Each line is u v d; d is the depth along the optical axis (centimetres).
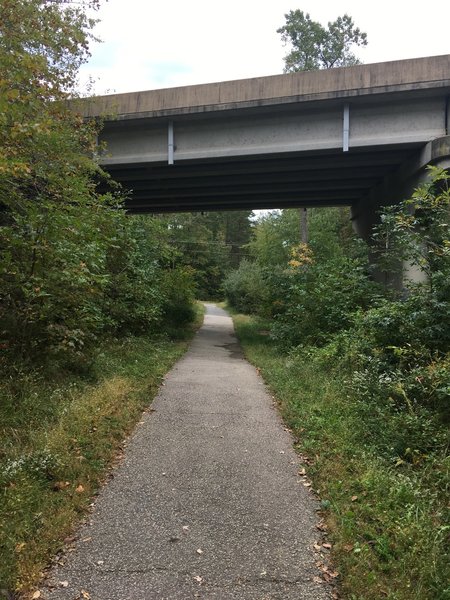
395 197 1695
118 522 376
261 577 313
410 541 343
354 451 520
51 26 965
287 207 2434
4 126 601
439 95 1402
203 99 1517
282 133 1531
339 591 301
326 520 387
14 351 661
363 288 1291
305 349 1183
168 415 677
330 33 3859
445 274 768
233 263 7375
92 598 287
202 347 1616
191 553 338
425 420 557
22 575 298
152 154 1647
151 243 1605
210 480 462
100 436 538
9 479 398
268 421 670
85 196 884
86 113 1547
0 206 779
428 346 752
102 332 1098
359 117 1469
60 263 711
